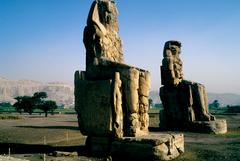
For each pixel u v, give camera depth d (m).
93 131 14.87
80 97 15.39
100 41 15.66
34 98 65.00
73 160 13.16
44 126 31.14
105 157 13.48
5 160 11.10
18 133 23.97
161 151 13.12
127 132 14.40
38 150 15.81
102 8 16.39
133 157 13.43
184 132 24.64
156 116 50.91
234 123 36.84
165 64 26.80
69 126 31.20
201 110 25.62
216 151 15.62
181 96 26.23
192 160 13.41
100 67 15.38
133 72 14.66
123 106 14.67
